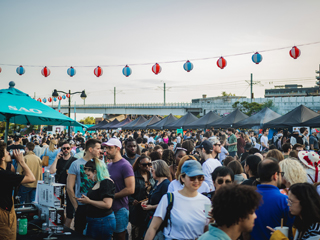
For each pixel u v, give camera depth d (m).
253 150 6.44
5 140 6.86
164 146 9.13
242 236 3.24
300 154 4.28
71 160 6.18
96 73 14.02
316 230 2.55
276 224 2.99
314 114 15.49
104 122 33.78
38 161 7.08
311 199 2.58
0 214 3.48
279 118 16.19
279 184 3.75
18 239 3.62
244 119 19.20
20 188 6.91
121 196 4.45
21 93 6.57
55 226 3.81
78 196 4.49
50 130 23.12
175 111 77.31
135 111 87.81
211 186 4.92
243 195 2.00
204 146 5.62
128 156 6.10
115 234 4.50
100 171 3.92
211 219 2.94
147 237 3.08
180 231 3.04
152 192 4.49
